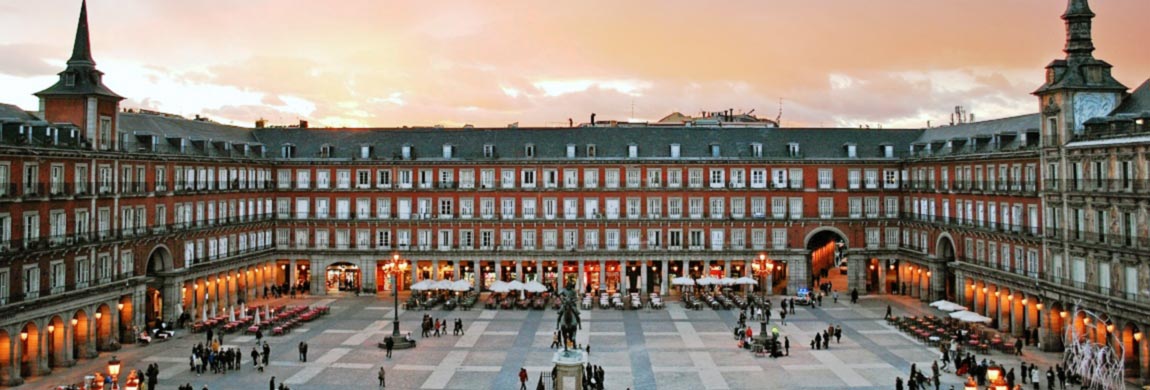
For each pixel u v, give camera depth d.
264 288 101.06
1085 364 57.03
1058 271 68.19
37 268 61.81
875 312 86.88
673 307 90.62
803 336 73.31
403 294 101.75
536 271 102.56
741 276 103.38
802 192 102.38
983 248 82.62
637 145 103.69
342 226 103.00
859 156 103.88
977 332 71.94
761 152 103.31
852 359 63.69
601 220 101.88
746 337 69.38
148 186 78.06
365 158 103.06
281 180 104.00
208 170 89.25
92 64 71.62
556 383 47.34
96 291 67.25
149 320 80.94
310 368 61.22
